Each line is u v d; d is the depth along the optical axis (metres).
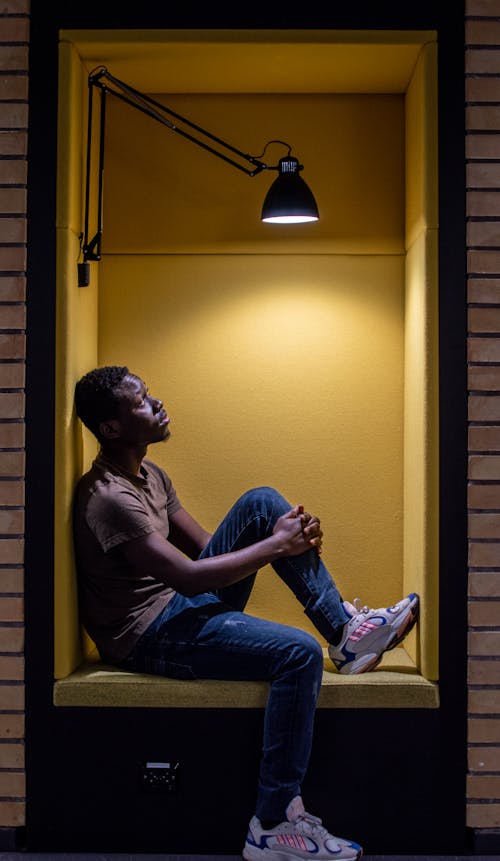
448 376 3.06
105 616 3.08
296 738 2.86
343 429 3.51
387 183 3.50
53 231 3.05
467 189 3.07
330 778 3.00
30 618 3.04
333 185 3.51
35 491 3.04
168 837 3.01
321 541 3.15
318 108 3.52
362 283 3.51
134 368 3.52
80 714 3.02
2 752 3.04
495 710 3.02
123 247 3.50
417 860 2.96
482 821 3.01
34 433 3.04
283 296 3.52
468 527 3.05
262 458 3.51
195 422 3.52
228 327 3.52
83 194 3.25
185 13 3.06
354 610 3.11
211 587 2.91
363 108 3.51
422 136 3.10
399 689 3.00
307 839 2.84
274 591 3.52
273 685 2.89
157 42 3.06
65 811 3.03
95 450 3.46
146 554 2.91
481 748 3.02
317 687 2.89
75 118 3.12
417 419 3.21
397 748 3.01
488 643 3.03
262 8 3.06
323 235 3.50
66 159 3.06
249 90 3.48
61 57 3.06
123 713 3.01
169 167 3.50
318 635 3.52
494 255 3.06
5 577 3.04
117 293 3.53
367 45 3.07
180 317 3.53
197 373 3.52
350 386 3.51
